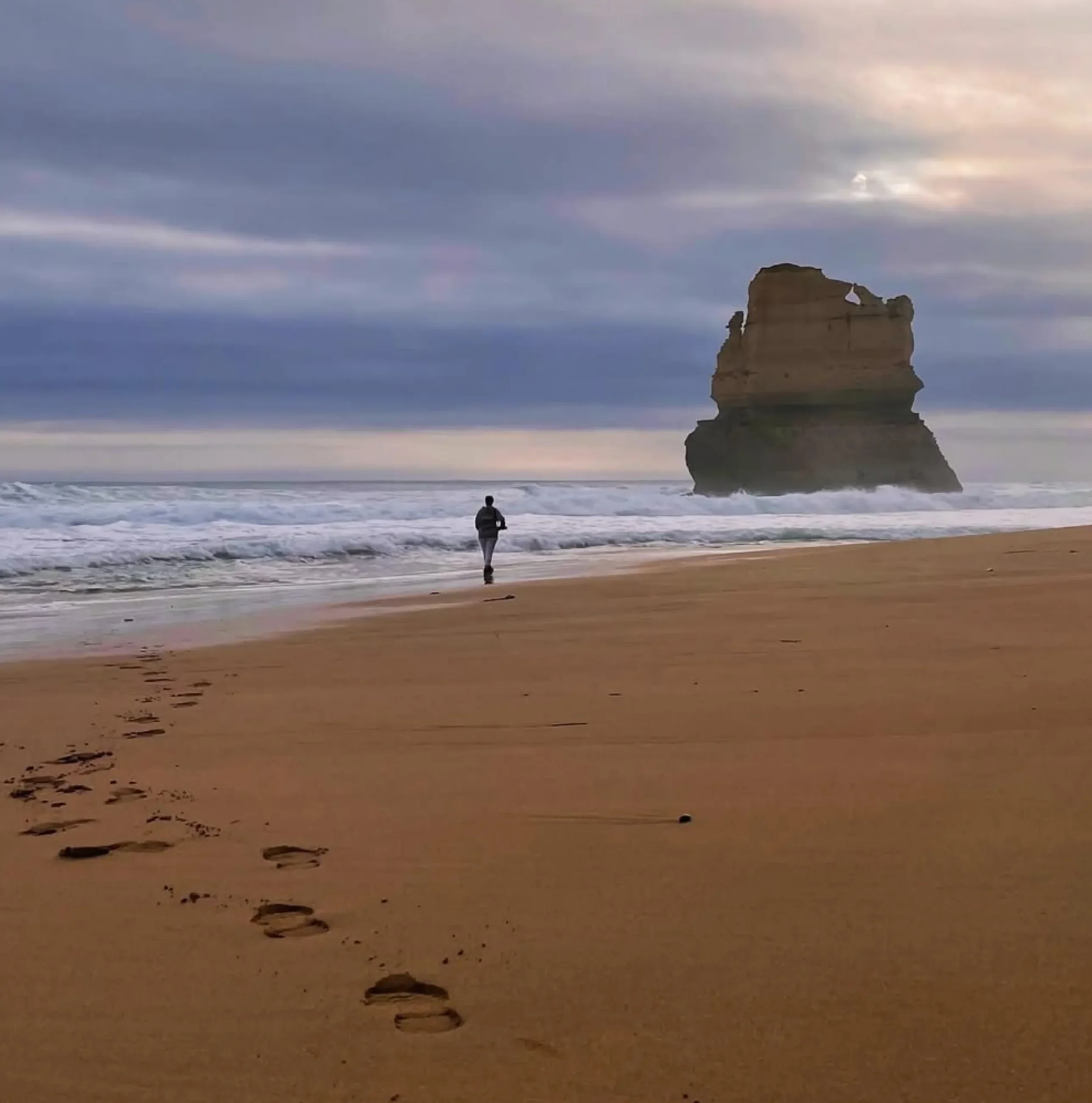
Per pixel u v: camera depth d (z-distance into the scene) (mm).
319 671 7523
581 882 3197
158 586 14391
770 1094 2027
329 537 20062
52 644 9125
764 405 64875
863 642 8039
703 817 3809
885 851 3361
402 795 4234
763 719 5445
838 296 63562
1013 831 3502
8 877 3340
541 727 5469
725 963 2588
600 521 28391
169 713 6105
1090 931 2695
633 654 7879
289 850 3578
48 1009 2439
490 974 2568
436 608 11406
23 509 23688
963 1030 2230
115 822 3945
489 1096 2047
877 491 49250
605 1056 2180
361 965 2641
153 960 2699
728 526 27406
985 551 17766
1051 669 6559
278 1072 2152
